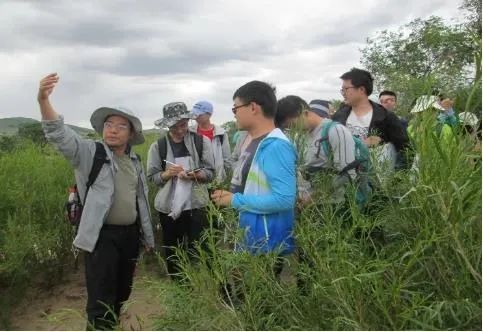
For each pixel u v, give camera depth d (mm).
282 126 3314
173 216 4789
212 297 2387
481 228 2150
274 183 2744
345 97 4199
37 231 5422
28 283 5465
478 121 2246
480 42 2154
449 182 2039
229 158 5961
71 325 4656
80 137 3613
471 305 1940
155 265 5680
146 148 7961
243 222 2846
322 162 3244
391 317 2096
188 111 4945
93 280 3580
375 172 3002
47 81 3240
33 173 6164
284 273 2920
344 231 2504
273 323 2279
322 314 2271
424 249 2166
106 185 3564
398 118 4062
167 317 2344
